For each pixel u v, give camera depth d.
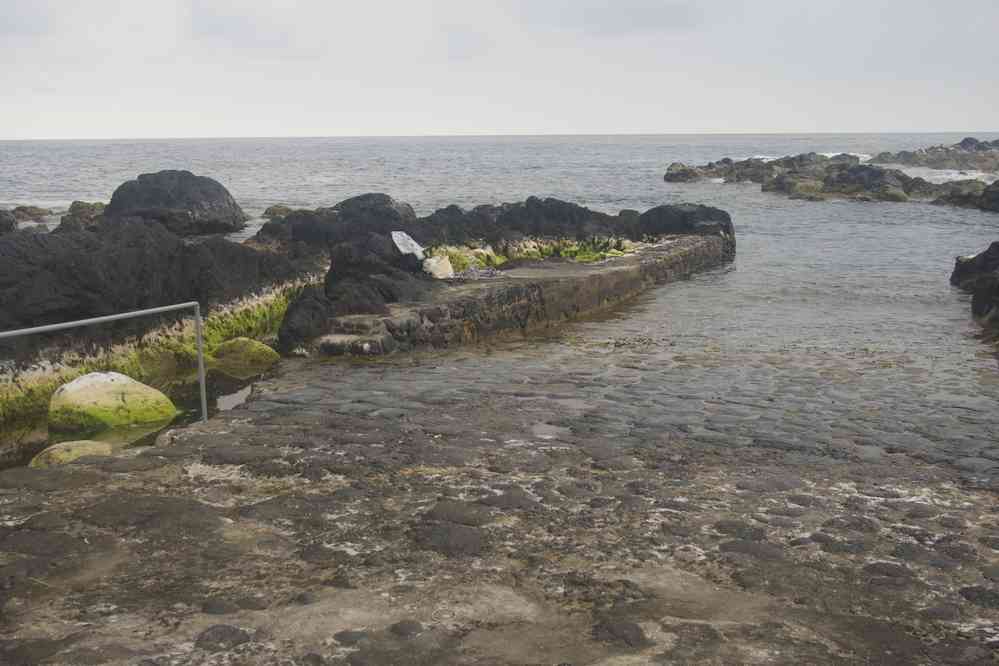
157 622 3.64
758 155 148.50
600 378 10.02
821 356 11.71
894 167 90.69
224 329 13.16
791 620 3.82
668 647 3.51
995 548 4.81
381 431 7.09
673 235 26.33
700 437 7.31
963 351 12.19
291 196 55.69
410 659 3.37
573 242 24.55
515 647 3.49
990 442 7.38
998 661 3.49
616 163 115.56
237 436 6.80
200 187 35.81
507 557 4.46
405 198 52.38
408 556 4.44
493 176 81.81
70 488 5.40
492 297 13.70
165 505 5.04
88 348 10.92
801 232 33.47
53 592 3.94
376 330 11.95
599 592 4.05
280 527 4.80
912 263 24.03
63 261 10.90
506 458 6.37
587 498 5.47
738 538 4.83
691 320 15.33
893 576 4.36
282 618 3.70
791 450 6.99
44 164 116.12
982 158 89.75
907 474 6.37
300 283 15.09
